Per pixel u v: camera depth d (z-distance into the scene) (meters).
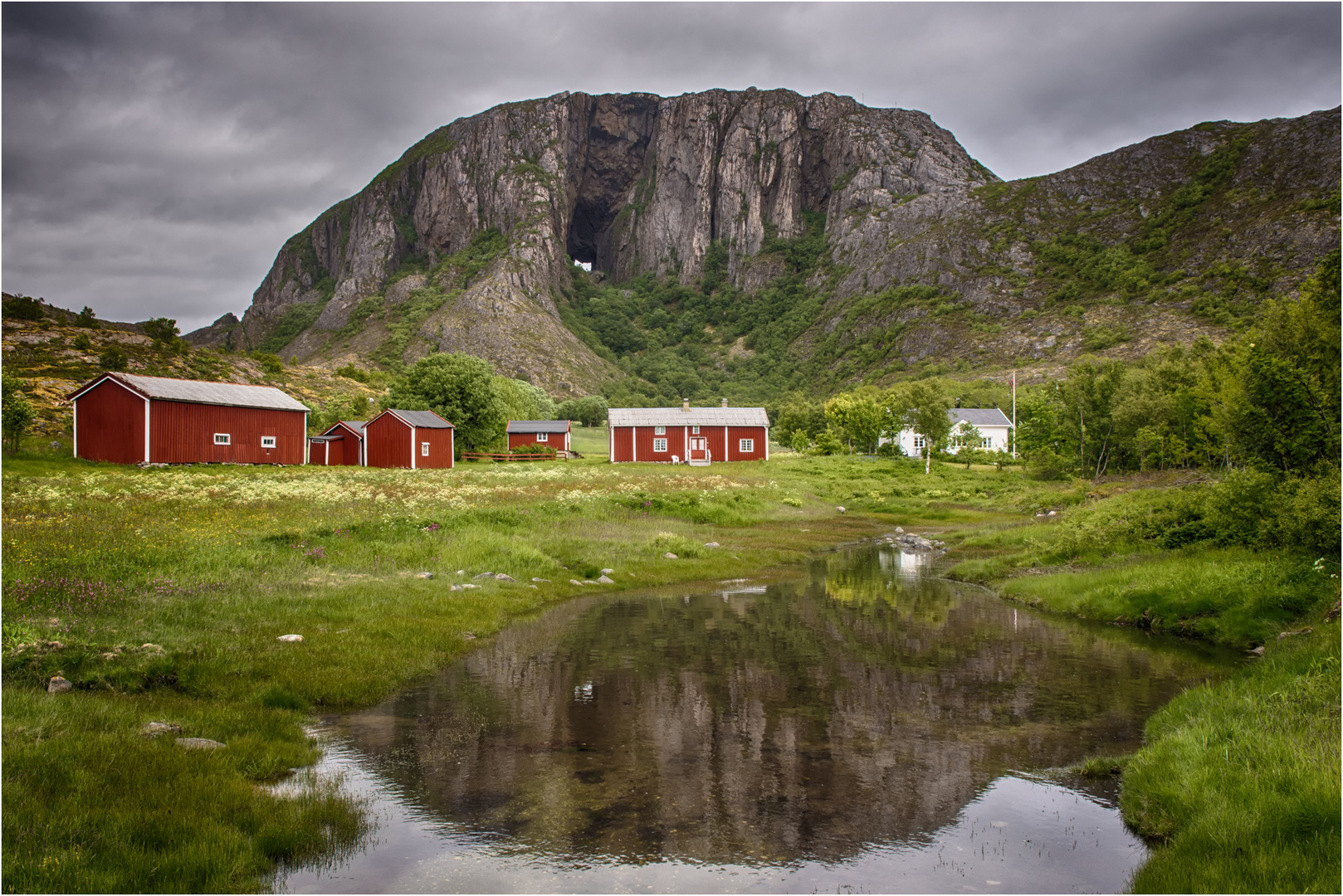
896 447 82.75
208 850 6.46
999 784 8.65
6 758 7.19
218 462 50.47
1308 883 5.96
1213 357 48.44
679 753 9.35
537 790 8.23
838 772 8.88
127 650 10.85
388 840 7.10
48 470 40.47
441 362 79.25
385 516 23.53
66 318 112.75
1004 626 16.62
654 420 74.62
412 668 12.48
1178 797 7.66
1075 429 56.81
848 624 16.73
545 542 24.11
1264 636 14.55
